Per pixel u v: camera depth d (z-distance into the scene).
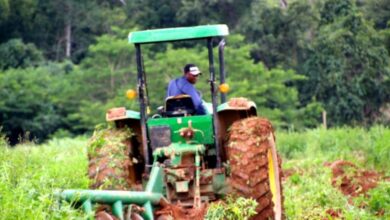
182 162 17.12
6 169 16.69
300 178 27.23
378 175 27.92
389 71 94.38
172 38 17.70
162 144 17.55
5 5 120.62
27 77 104.44
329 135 42.06
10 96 100.38
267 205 16.23
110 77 107.19
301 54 107.62
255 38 110.81
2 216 12.85
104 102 107.25
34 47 117.31
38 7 126.38
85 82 106.50
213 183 17.16
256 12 111.12
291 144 43.78
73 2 127.25
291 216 20.02
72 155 30.05
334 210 20.70
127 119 18.50
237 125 16.89
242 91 95.50
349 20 96.25
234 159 16.28
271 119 93.81
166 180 16.59
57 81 107.12
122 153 16.98
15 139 103.44
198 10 115.81
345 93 93.94
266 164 16.36
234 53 100.69
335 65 95.12
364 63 94.06
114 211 13.91
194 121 17.61
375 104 94.44
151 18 122.00
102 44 106.44
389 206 20.77
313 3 106.81
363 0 109.00
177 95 18.53
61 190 13.89
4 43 118.56
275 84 98.12
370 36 95.50
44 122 101.50
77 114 99.06
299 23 107.75
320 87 97.00
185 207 16.67
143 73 18.16
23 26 125.62
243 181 16.11
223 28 17.84
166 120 17.67
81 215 13.47
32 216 12.97
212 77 17.78
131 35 17.84
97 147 17.14
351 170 26.84
